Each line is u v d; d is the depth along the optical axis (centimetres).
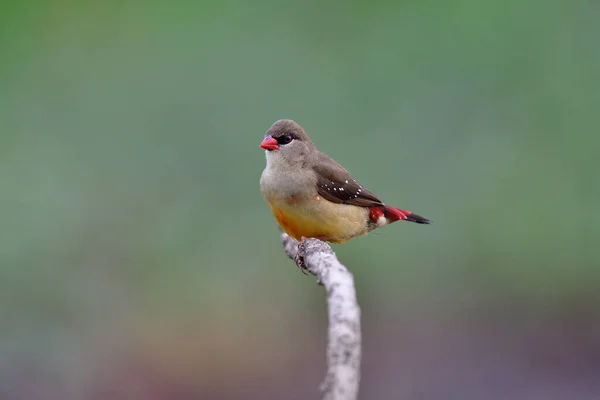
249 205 1325
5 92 1409
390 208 962
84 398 1203
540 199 1339
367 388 1228
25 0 1448
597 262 1325
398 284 1318
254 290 1302
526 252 1330
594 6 1409
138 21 1454
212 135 1374
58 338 1230
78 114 1400
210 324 1278
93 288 1276
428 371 1234
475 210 1334
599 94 1381
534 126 1379
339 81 1411
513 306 1322
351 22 1445
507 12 1423
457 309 1312
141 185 1345
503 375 1221
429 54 1419
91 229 1310
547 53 1409
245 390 1226
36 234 1295
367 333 1298
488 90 1398
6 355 1205
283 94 1400
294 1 1452
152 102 1399
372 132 1380
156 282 1298
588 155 1359
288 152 874
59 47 1444
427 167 1352
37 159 1362
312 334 1280
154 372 1234
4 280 1256
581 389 1191
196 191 1338
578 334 1297
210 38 1428
